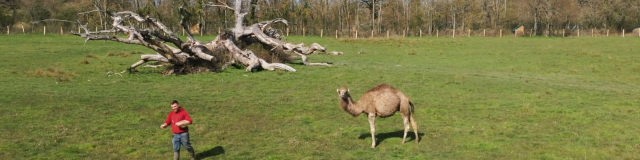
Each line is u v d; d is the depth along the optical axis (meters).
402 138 12.43
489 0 84.50
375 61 33.62
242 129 13.77
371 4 81.44
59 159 10.85
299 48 29.83
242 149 11.69
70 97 18.28
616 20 76.94
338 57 36.09
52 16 64.06
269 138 12.72
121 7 62.25
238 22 31.86
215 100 18.19
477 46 45.91
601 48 43.97
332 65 29.31
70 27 62.50
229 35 30.14
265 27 33.31
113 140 12.47
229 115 15.65
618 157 10.81
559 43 50.06
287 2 66.69
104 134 13.08
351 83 22.66
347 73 25.72
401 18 82.19
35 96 18.34
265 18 60.88
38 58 31.34
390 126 13.94
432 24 80.75
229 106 17.08
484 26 83.00
